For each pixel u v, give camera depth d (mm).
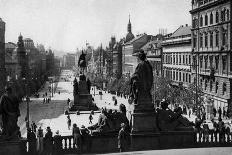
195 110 66562
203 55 78500
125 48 182625
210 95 73750
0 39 104500
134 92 24047
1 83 95438
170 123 24344
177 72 99312
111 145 24250
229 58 65625
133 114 23719
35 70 194125
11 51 165375
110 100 112688
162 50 113750
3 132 22609
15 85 106000
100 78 180750
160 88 79312
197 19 81812
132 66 163125
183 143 24219
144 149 23391
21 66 152625
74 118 70938
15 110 22906
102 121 24812
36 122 64688
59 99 122812
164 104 24719
